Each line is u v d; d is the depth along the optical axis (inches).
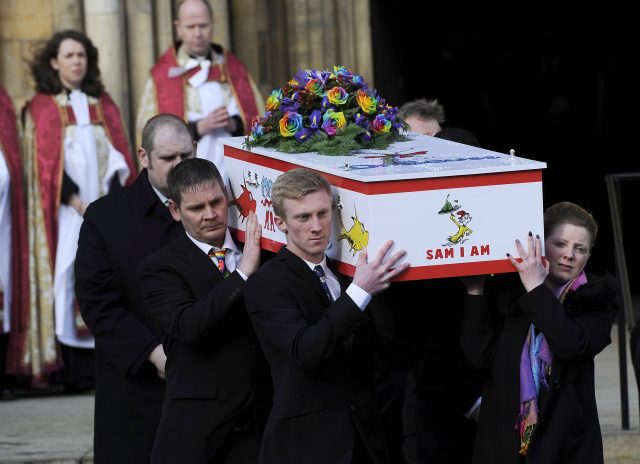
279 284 482.0
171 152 555.8
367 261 465.4
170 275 521.3
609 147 1405.0
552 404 489.4
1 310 846.5
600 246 1326.3
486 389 500.4
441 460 544.1
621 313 700.0
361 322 464.4
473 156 491.8
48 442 709.9
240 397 517.3
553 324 474.0
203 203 514.6
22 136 859.4
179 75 883.4
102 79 912.9
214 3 975.6
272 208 511.5
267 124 531.5
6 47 925.8
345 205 474.9
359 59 1020.5
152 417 559.5
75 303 850.1
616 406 761.0
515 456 488.4
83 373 855.1
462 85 1402.6
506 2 1392.7
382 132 526.6
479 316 492.1
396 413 597.3
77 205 845.2
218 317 503.8
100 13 910.4
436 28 1386.6
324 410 480.1
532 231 472.7
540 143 1411.2
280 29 1008.2
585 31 1405.0
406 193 460.1
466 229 466.0
